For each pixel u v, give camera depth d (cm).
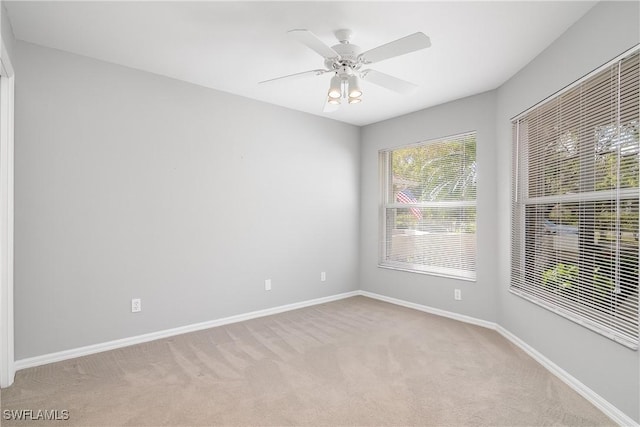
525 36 248
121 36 252
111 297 296
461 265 386
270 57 284
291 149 420
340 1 208
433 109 406
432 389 232
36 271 263
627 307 192
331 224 462
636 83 188
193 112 341
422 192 425
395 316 395
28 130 259
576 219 237
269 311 400
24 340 259
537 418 200
